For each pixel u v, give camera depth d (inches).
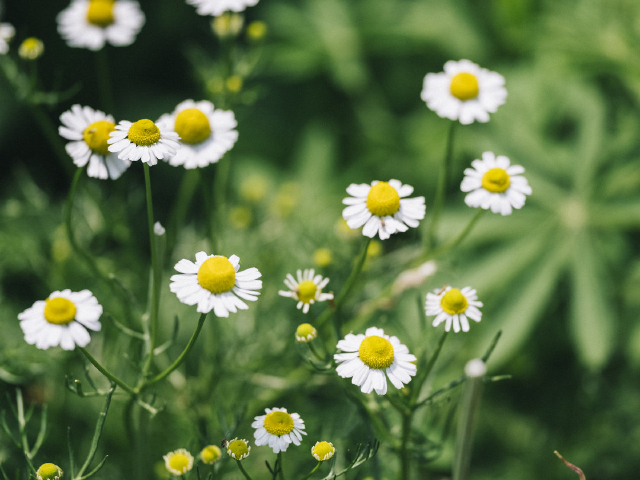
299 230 25.4
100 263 24.0
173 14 36.9
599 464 25.2
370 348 17.5
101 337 22.1
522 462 25.7
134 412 19.8
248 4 20.6
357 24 37.0
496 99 20.5
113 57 36.2
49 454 22.0
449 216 27.3
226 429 19.0
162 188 33.5
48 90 34.7
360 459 18.1
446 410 21.9
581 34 29.6
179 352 23.2
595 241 27.3
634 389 26.5
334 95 38.0
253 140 36.7
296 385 21.4
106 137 18.4
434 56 37.2
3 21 34.3
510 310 25.8
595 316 25.6
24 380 21.6
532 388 27.5
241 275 17.3
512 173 19.1
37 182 34.1
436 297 18.2
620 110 30.9
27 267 25.3
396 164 34.1
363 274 22.4
